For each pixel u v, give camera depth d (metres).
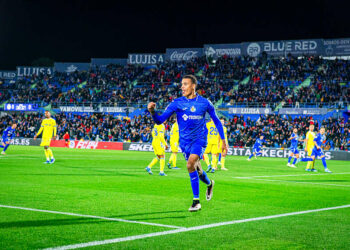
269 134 71.75
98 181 22.20
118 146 76.69
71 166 32.88
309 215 13.09
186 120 13.38
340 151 61.41
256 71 92.94
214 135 30.80
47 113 35.16
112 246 8.81
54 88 105.38
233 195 17.62
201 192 18.48
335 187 22.17
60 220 11.43
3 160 37.53
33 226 10.61
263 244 9.30
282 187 21.27
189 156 13.45
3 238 9.34
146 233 10.10
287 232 10.55
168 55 108.62
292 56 94.62
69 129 87.88
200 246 8.98
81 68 117.06
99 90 102.25
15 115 98.38
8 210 12.73
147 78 102.88
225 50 102.81
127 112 87.44
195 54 106.50
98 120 88.75
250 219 12.20
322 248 9.05
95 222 11.27
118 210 13.23
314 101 77.62
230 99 83.56
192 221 11.70
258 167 39.09
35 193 16.73
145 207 13.95
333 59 94.19
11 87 114.69
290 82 87.94
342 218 12.66
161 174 27.17
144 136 79.88
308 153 36.53
